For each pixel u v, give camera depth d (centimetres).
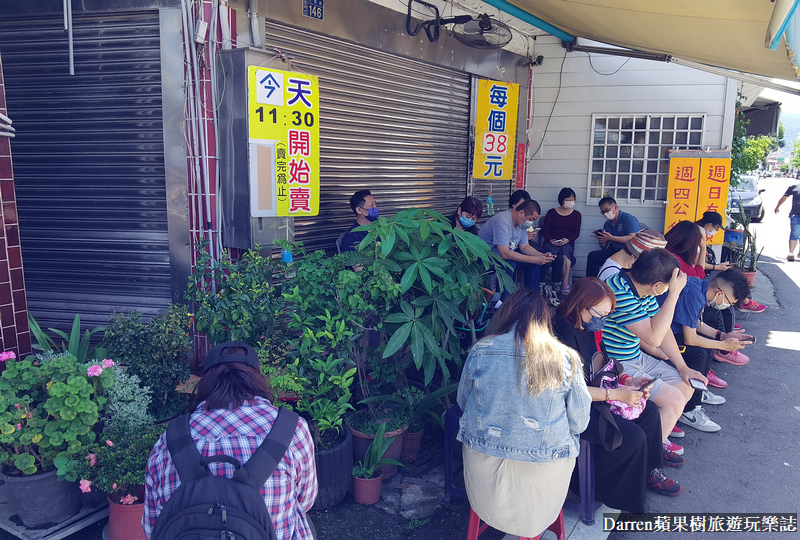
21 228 434
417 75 602
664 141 780
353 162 526
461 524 323
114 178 413
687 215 762
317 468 321
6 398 273
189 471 172
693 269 442
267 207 399
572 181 816
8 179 325
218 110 394
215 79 391
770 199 3494
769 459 405
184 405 356
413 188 621
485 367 242
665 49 609
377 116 550
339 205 514
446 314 361
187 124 392
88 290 431
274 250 420
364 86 527
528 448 236
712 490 367
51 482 285
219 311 327
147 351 336
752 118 1191
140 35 392
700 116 763
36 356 307
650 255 337
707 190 750
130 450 278
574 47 738
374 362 373
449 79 658
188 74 387
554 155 817
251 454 177
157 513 179
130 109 402
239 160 392
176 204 401
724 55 546
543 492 244
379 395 377
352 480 343
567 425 241
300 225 470
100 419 308
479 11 667
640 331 347
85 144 414
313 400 343
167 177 399
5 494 313
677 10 423
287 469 181
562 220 757
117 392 299
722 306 476
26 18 405
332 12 474
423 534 314
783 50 452
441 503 341
